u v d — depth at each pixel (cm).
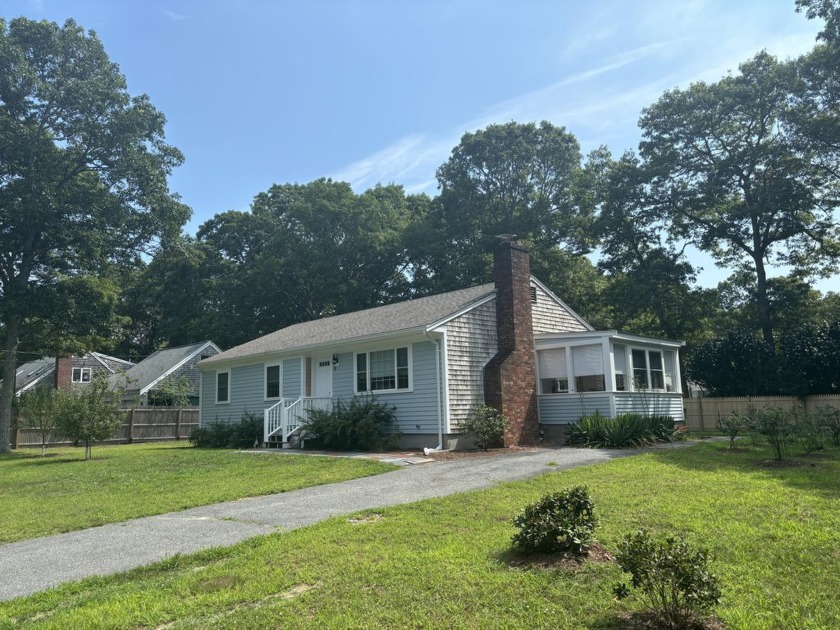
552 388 1822
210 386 2478
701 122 3259
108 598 531
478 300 1772
